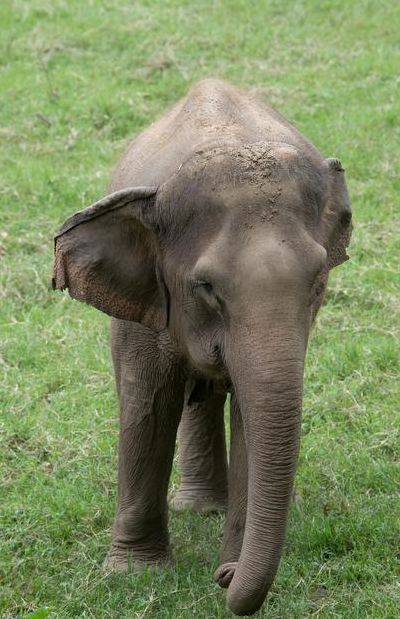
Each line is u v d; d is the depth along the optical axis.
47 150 17.73
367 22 21.61
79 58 20.95
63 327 13.44
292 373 6.98
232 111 8.62
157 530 9.49
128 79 19.92
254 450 7.07
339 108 18.53
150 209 7.96
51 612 8.91
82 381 12.52
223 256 7.24
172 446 9.27
